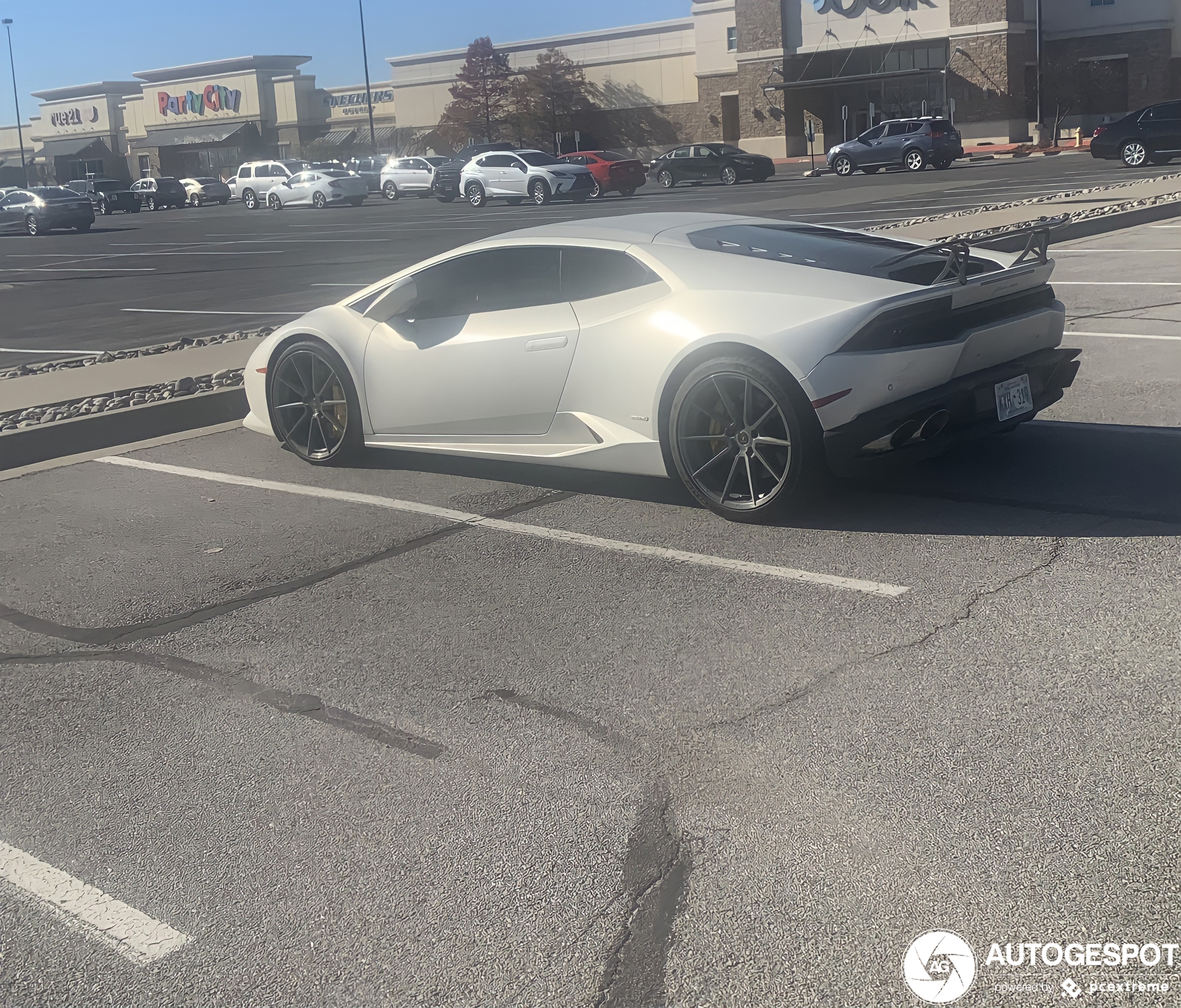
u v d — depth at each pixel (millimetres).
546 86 64875
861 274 5215
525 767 3363
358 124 75125
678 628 4254
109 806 3303
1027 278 5363
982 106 50719
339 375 6559
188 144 79125
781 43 55656
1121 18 50188
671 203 29562
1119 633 3912
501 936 2631
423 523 5727
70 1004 2504
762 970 2461
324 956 2604
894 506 5398
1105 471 5723
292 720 3760
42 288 19844
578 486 6172
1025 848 2801
